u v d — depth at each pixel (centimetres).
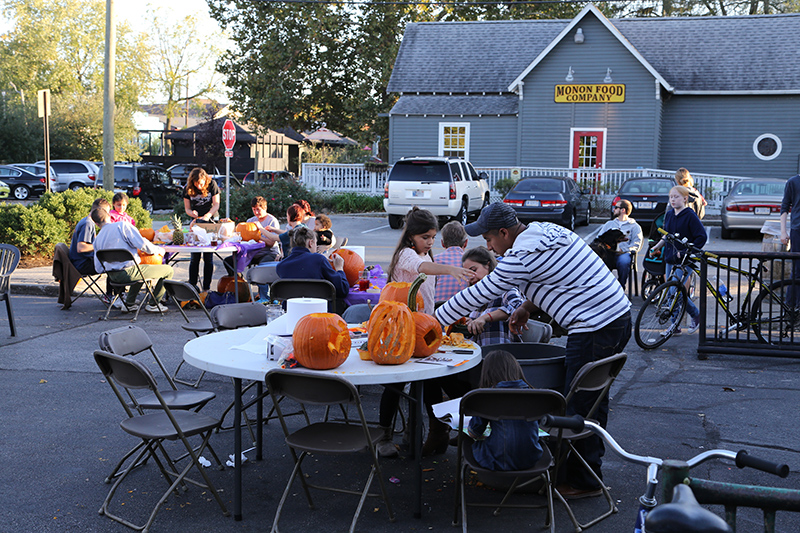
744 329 745
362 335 457
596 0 3831
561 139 2489
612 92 2417
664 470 186
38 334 807
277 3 2928
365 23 2998
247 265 1029
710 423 539
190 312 942
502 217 425
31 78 5516
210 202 1090
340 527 374
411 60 2775
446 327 434
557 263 394
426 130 2633
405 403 579
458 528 374
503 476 360
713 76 2444
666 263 841
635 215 1800
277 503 403
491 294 404
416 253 488
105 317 899
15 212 1309
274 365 378
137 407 422
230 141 1348
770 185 1780
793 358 732
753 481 438
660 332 778
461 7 3225
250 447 493
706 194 2200
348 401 349
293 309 406
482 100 2622
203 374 639
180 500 406
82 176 3203
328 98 3095
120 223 901
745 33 2550
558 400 337
